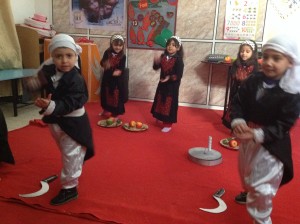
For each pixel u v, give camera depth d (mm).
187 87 4777
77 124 1763
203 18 4461
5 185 2059
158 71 4844
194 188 2135
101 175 2275
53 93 1724
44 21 4777
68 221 1699
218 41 4480
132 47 4848
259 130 1402
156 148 2891
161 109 3482
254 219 1506
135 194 2016
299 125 3846
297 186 2209
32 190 2012
